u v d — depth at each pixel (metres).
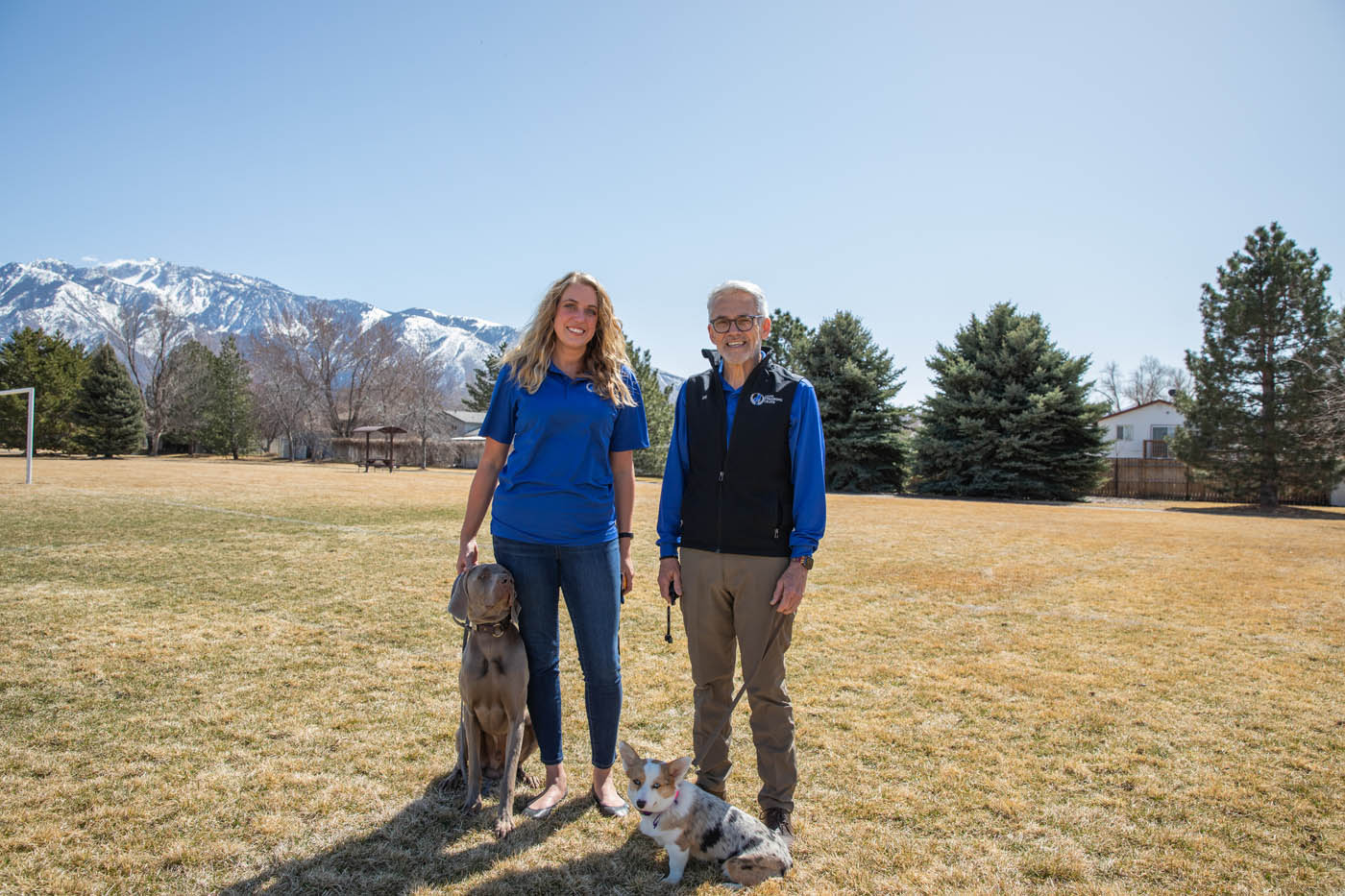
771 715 2.90
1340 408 22.64
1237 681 4.92
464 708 3.04
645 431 3.26
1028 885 2.54
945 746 3.78
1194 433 26.61
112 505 15.89
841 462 34.88
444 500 19.66
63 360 53.88
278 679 4.60
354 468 47.47
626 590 3.29
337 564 9.00
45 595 6.79
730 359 2.93
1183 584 8.67
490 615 2.90
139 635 5.50
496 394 3.15
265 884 2.46
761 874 2.54
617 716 3.13
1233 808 3.13
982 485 30.36
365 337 63.69
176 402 60.84
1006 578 8.98
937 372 32.59
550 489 3.00
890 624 6.49
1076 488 30.16
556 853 2.72
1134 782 3.38
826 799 3.18
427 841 2.77
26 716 3.89
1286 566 10.25
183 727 3.79
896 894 2.48
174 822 2.84
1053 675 5.02
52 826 2.78
